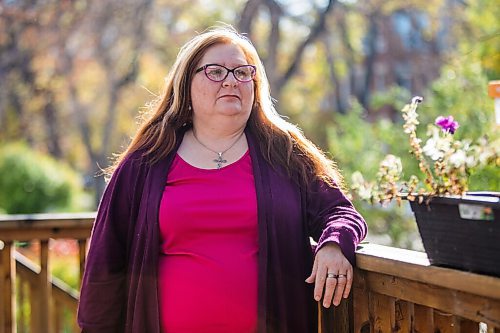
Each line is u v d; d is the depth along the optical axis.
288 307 2.66
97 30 17.70
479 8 6.52
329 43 17.94
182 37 17.72
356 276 2.59
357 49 18.20
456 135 5.96
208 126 2.81
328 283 2.46
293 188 2.76
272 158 2.79
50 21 17.61
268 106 2.93
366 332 2.62
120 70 18.23
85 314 2.79
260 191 2.68
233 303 2.61
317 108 18.67
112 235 2.78
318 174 2.81
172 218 2.65
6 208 11.56
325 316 2.78
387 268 2.35
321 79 18.83
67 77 18.50
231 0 17.47
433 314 2.32
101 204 2.84
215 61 2.79
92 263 2.77
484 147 2.10
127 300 2.76
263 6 17.39
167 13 17.81
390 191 2.33
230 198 2.67
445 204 2.07
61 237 4.28
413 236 7.90
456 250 2.08
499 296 1.92
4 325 4.22
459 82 6.59
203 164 2.76
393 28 19.86
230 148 2.81
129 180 2.79
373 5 16.78
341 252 2.49
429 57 18.59
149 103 3.09
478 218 1.98
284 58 18.08
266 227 2.65
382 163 2.39
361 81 20.77
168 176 2.76
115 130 19.70
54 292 4.72
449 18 16.08
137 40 17.70
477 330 2.17
